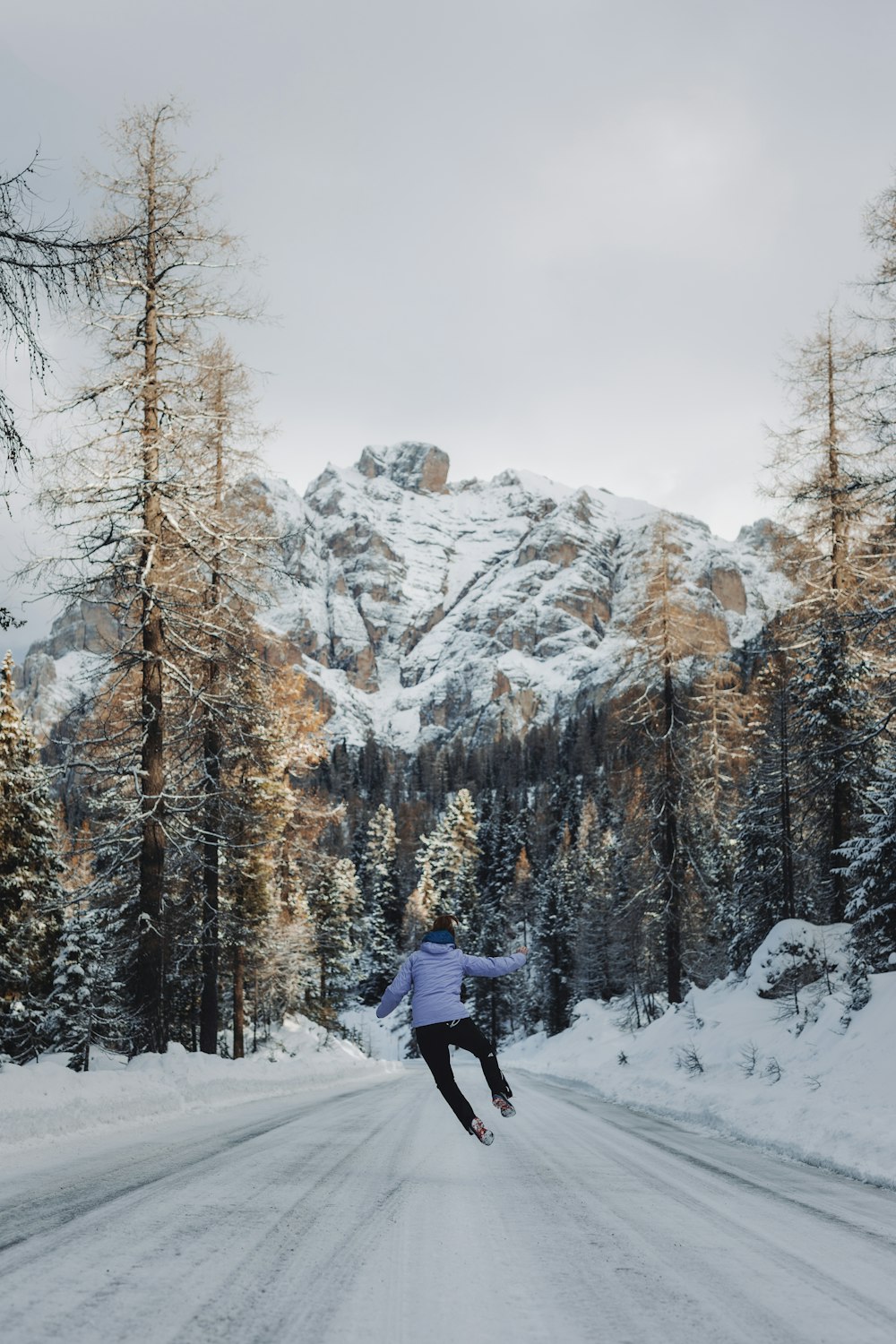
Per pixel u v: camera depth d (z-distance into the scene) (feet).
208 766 65.16
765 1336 9.50
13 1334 8.61
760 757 101.71
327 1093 56.80
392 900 337.72
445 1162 22.15
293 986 101.19
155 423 51.57
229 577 56.03
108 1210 14.37
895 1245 14.73
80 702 52.90
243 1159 20.94
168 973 72.23
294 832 90.99
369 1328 9.26
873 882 57.93
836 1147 27.58
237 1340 8.78
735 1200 18.54
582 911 221.05
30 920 75.15
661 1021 88.22
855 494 54.03
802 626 77.51
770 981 72.08
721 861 133.80
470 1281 11.14
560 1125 36.22
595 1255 12.80
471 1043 20.59
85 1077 32.37
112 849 54.80
